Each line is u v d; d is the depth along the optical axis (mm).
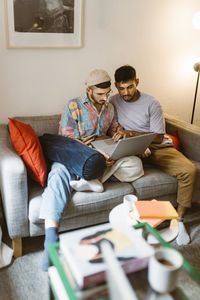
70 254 1097
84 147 1947
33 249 1938
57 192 1788
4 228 2078
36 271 1770
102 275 1039
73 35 2400
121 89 2273
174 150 2322
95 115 2277
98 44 2521
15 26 2203
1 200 2084
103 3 2414
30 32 2262
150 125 2369
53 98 2521
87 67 2551
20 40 2252
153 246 1265
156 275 1046
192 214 2369
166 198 2205
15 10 2164
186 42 2846
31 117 2377
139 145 2029
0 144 1970
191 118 3170
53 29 2320
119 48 2609
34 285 1674
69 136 2225
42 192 1892
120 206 1676
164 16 2662
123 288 896
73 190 1940
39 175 1863
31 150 1846
